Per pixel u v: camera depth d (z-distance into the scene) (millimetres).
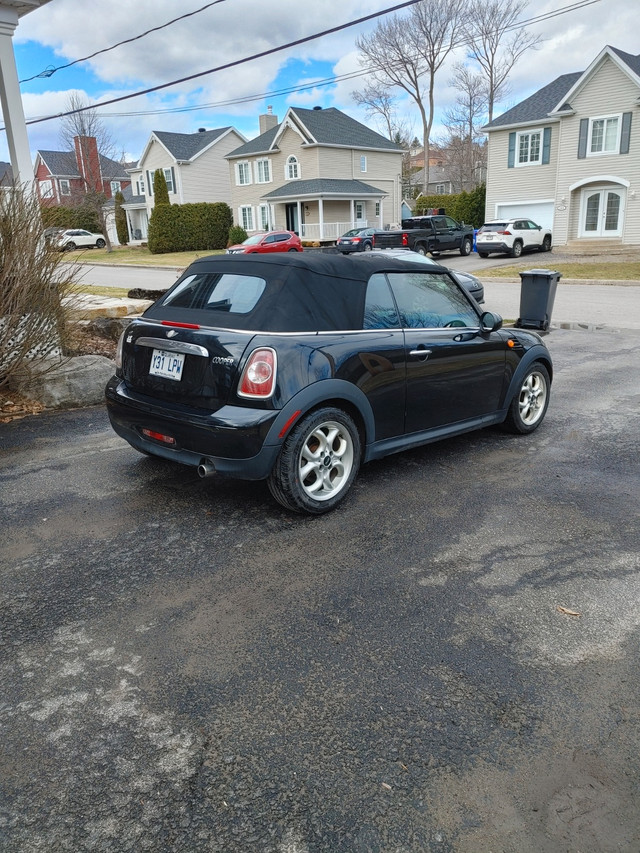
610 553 3645
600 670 2684
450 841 1938
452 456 5281
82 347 8258
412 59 49656
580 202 30297
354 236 29172
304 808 2051
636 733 2355
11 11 7379
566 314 13648
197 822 2004
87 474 4855
